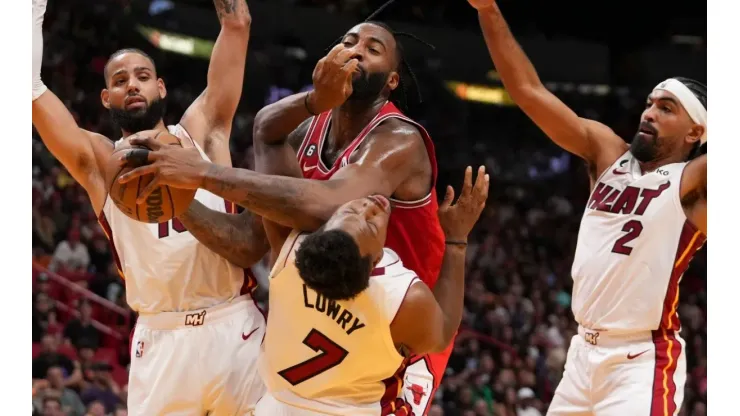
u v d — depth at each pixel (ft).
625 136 60.90
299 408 11.23
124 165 10.69
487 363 38.60
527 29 59.88
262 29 56.39
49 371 30.58
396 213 12.64
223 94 15.11
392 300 10.89
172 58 56.59
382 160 11.90
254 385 14.03
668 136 14.40
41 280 35.35
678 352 14.15
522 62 14.90
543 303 48.75
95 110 51.31
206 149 14.85
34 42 14.26
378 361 11.07
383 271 11.13
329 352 11.00
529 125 65.00
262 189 10.73
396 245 12.85
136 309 14.55
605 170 14.96
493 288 48.49
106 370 33.12
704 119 14.40
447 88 62.03
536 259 55.31
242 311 14.32
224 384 13.94
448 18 59.11
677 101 14.39
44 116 14.28
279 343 11.25
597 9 59.36
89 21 53.36
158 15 55.06
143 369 14.25
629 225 14.23
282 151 11.97
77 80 51.93
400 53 13.30
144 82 14.55
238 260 13.82
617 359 14.17
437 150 62.39
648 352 14.05
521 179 63.62
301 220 10.93
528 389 38.86
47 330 34.17
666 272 14.02
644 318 14.06
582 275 14.64
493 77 61.41
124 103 14.44
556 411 14.90
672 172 14.28
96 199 14.70
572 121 14.98
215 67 15.20
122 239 14.40
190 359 13.99
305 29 57.00
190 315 14.07
